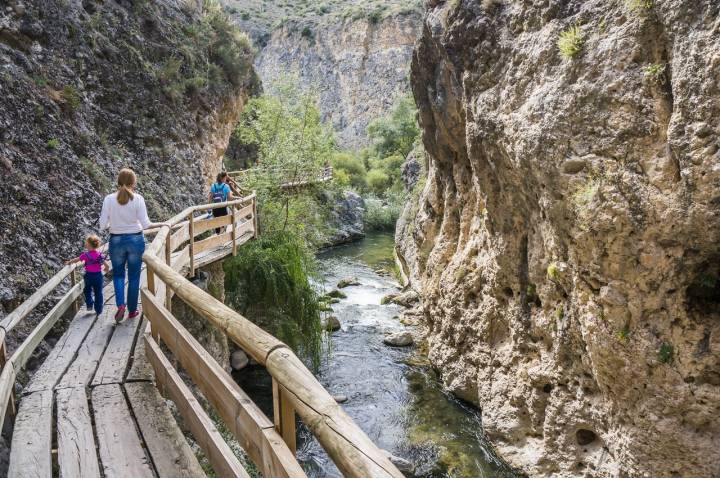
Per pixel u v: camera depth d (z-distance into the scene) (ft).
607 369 21.83
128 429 12.00
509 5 28.48
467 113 31.91
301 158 57.47
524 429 28.35
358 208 115.85
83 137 36.73
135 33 50.52
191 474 10.28
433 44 37.04
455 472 27.14
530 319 28.43
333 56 253.24
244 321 8.43
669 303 19.90
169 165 47.85
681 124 18.20
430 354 40.22
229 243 33.53
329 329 45.83
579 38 22.04
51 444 11.51
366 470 4.70
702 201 17.93
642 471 20.95
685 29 18.03
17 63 34.12
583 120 21.61
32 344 15.78
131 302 19.70
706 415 19.20
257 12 331.36
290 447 7.27
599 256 21.17
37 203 28.55
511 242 29.48
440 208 48.39
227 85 64.39
